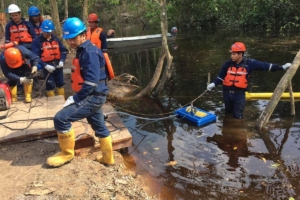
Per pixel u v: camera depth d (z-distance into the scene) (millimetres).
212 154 4238
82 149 3959
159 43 13969
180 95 6738
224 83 5336
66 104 3256
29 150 3832
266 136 4676
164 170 3889
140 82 7957
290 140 4527
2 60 4918
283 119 5207
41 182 3146
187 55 10594
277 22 16578
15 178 3246
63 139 3438
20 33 6227
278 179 3600
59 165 3475
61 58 5648
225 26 18531
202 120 5156
